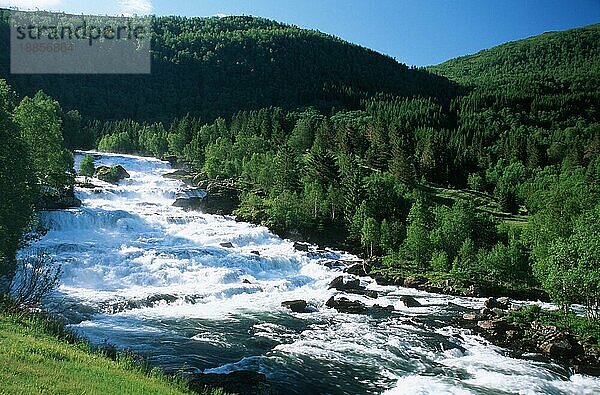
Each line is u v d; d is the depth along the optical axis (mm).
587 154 169250
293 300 52906
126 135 179000
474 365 37969
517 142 192625
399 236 90688
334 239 97250
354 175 108625
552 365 39219
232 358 35344
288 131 196500
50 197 79188
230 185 117688
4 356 19484
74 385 18281
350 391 31453
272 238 91812
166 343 37344
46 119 75750
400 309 55781
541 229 77875
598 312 53938
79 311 43188
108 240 71438
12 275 41938
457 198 140125
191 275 59594
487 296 65688
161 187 113812
